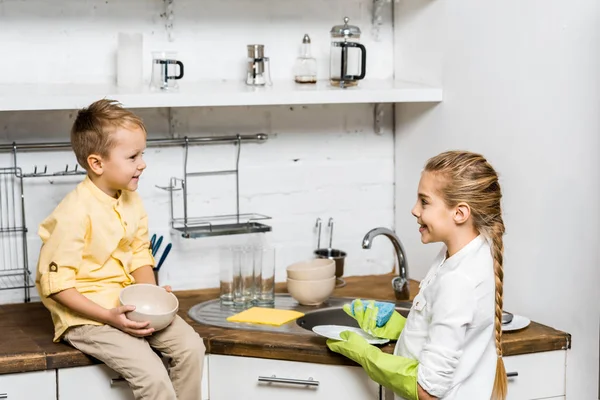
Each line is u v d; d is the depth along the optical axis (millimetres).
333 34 2631
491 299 1848
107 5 2570
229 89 2488
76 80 2568
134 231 2215
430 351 1803
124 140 2074
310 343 2084
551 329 2176
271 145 2771
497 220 1873
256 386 2121
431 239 1891
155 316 2008
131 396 2078
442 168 1862
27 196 2535
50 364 2006
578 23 2043
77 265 2068
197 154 2691
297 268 2537
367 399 2047
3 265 2539
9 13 2488
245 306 2457
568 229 2117
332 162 2850
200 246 2725
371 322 2080
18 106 2221
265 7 2729
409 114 2801
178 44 2654
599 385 2055
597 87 1999
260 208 2785
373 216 2920
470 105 2459
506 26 2285
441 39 2590
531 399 2139
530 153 2229
